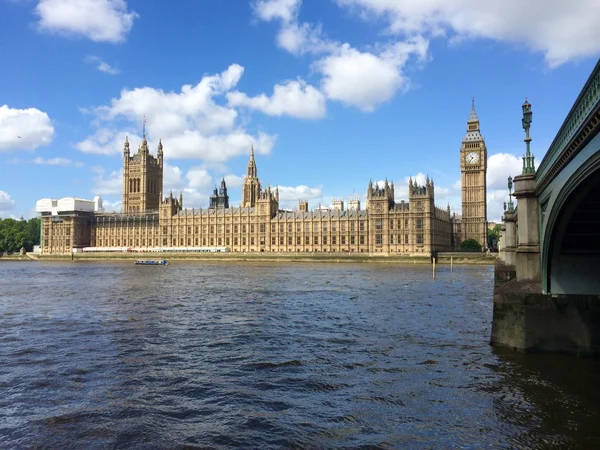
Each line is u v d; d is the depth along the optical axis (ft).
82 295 249.96
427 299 225.76
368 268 513.45
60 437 74.74
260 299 228.63
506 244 201.98
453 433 74.08
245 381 100.42
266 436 74.69
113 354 122.52
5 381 100.73
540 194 109.70
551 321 110.83
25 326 160.15
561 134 83.05
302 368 109.29
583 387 91.15
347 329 152.25
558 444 69.67
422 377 100.83
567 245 109.19
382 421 79.25
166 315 181.06
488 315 176.24
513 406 83.41
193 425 78.95
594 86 61.52
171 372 107.04
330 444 71.67
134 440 73.72
